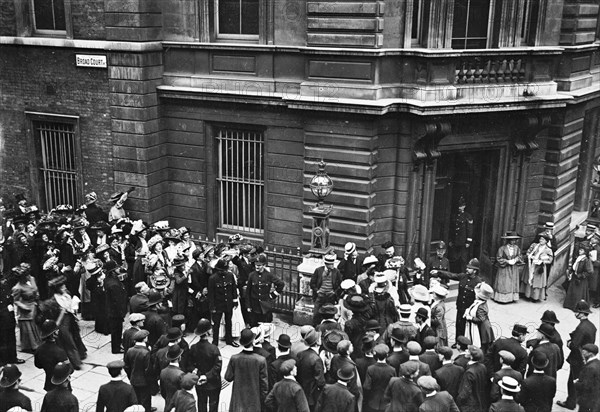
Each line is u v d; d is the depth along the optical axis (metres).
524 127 16.28
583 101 17.36
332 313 11.44
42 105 18.61
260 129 16.83
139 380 10.52
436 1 14.85
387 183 15.85
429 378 8.86
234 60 16.62
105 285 13.21
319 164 14.34
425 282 16.08
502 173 16.78
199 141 17.55
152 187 17.73
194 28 16.92
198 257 13.98
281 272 15.40
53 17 18.27
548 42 16.73
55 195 19.58
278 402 9.23
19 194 18.55
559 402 12.03
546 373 10.45
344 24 14.95
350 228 15.82
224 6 16.77
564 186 17.86
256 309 13.83
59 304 12.61
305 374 9.91
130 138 17.39
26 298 13.34
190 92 16.95
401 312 11.04
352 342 11.33
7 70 18.80
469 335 12.74
